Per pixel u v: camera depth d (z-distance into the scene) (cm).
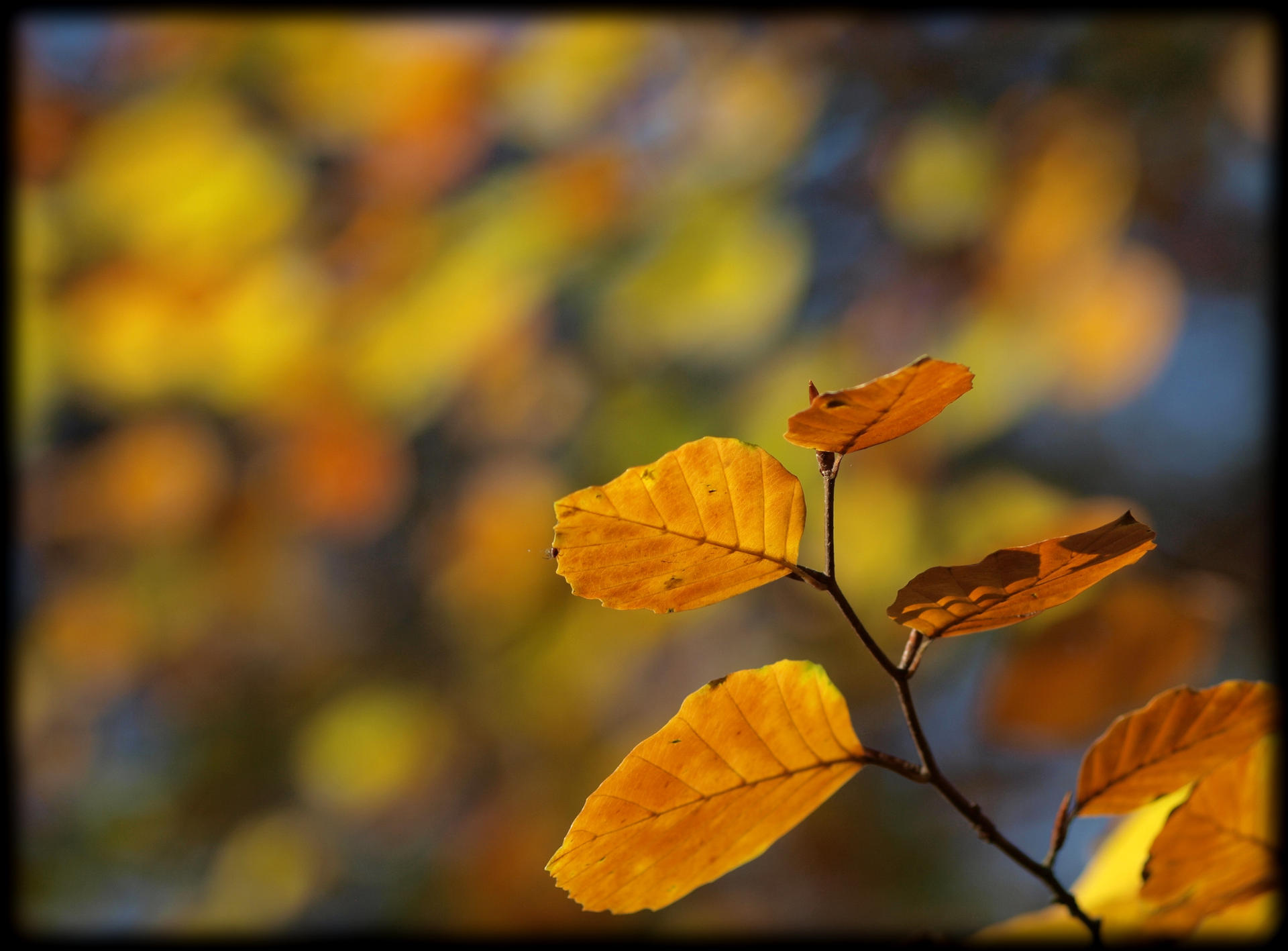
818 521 242
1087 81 250
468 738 321
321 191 301
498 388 286
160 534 329
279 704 352
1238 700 88
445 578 320
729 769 86
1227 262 248
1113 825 153
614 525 84
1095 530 84
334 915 327
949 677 283
